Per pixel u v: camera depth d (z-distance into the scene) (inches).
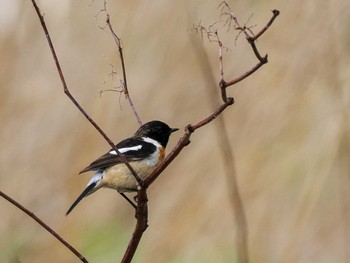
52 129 605.0
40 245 591.8
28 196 603.5
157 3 601.0
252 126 561.3
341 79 552.7
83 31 611.8
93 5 611.5
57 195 599.8
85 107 601.3
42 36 621.3
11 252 590.2
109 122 590.9
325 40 564.1
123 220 591.8
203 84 575.2
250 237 526.9
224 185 550.6
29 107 612.4
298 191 535.2
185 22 590.2
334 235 515.5
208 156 561.9
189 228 549.0
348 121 538.6
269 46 578.6
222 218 541.6
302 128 550.0
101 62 601.6
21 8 624.7
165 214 560.7
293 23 578.9
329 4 573.3
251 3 597.9
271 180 541.6
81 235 588.4
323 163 534.6
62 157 601.0
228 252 526.6
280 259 518.3
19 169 607.2
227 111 571.5
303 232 522.0
